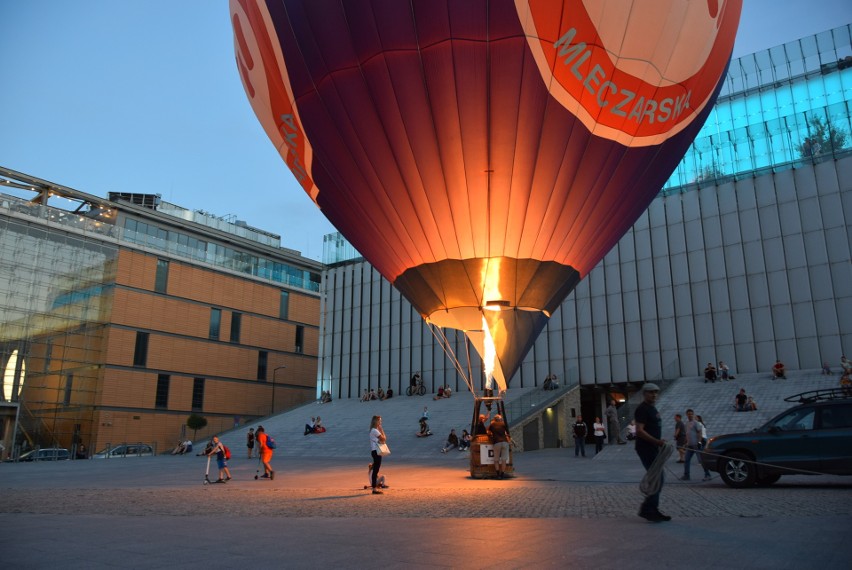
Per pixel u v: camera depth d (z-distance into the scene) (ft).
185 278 184.03
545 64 44.19
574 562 17.62
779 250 119.85
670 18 45.27
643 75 46.60
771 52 137.80
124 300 168.76
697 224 128.26
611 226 55.06
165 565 18.30
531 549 19.74
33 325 153.17
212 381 186.60
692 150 132.26
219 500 41.60
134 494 47.80
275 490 49.67
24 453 146.72
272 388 203.92
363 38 45.62
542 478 55.93
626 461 73.46
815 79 132.05
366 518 29.53
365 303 177.17
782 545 19.63
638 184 53.36
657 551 18.97
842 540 20.38
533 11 42.86
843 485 40.93
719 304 123.44
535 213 49.65
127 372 166.50
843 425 39.50
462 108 45.57
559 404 121.80
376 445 45.47
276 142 57.00
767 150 124.88
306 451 115.34
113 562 18.84
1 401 145.38
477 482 53.47
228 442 137.69
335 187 54.29
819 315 114.42
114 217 173.78
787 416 41.60
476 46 43.70
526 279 51.65
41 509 37.22
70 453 148.05
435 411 130.41
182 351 179.83
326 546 21.12
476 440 58.23
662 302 129.08
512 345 53.57
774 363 116.67
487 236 50.19
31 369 151.43
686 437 60.64
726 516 26.99
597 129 47.60
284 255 213.66
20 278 152.76
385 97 46.62
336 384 176.76
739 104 138.62
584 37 44.04
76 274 161.99
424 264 52.75
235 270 198.80
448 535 22.97
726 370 112.98
